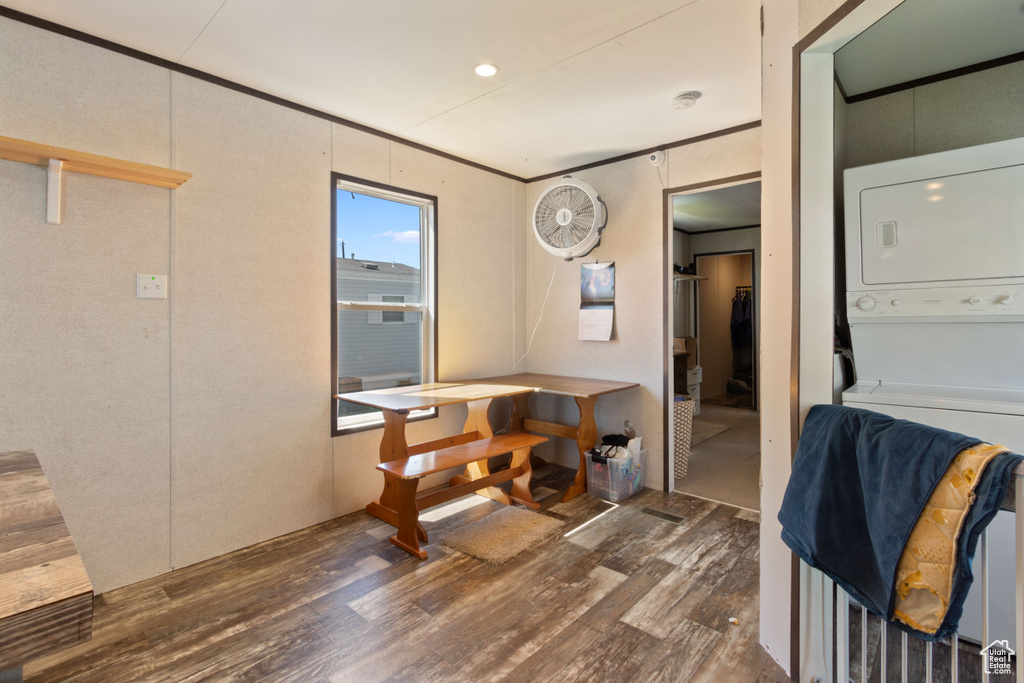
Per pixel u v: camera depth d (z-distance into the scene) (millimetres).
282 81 2506
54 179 1970
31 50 1954
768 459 1774
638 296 3564
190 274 2369
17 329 1936
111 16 1959
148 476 2260
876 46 2006
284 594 2146
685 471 3799
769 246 1769
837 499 1289
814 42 1522
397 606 2061
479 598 2117
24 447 1958
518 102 2760
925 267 1883
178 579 2262
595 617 1984
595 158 3703
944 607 994
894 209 1942
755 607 2057
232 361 2516
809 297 1606
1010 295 1728
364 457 3092
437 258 3533
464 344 3746
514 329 4168
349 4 1888
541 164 3852
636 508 3125
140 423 2232
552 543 2639
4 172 1903
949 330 1899
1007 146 1730
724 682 1630
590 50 2234
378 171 3148
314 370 2842
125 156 2180
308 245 2811
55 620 621
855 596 1231
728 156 3119
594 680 1637
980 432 1650
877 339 2039
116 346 2162
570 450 4043
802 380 1613
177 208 2324
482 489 3273
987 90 2135
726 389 7711
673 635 1873
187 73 2350
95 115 2102
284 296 2709
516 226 4168
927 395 1798
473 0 1864
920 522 1040
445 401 2777
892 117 2373
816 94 1594
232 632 1888
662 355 3436
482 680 1636
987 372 1845
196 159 2381
